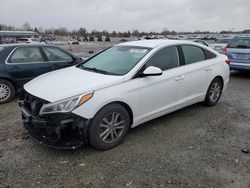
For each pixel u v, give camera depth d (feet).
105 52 17.58
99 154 12.82
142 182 10.71
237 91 25.68
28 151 13.05
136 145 13.79
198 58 18.30
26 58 22.29
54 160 12.26
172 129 15.87
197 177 11.07
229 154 13.00
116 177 11.03
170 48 16.40
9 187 10.35
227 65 20.62
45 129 12.08
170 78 15.67
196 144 13.99
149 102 14.74
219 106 20.43
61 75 14.84
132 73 13.96
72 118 11.85
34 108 12.53
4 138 14.42
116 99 13.04
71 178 10.94
